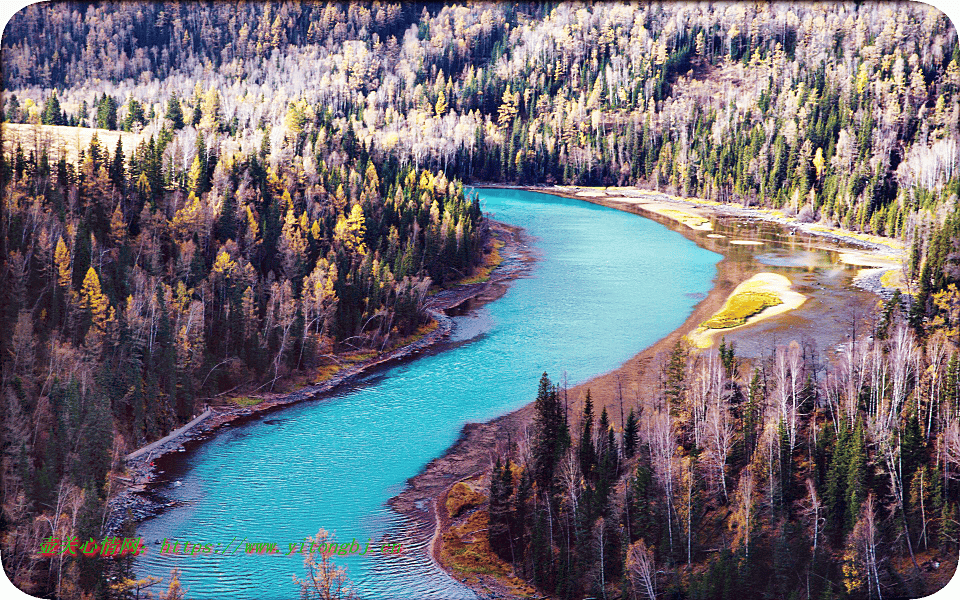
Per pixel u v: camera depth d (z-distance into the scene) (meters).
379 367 122.69
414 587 64.94
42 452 76.88
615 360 122.19
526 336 136.38
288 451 92.25
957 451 73.88
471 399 108.50
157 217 131.88
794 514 71.94
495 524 73.62
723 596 64.31
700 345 126.06
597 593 64.81
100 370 91.06
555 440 80.31
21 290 96.81
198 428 98.88
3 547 64.56
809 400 90.19
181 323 105.38
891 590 64.75
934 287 112.81
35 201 115.69
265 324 117.12
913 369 90.62
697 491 73.06
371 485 84.12
